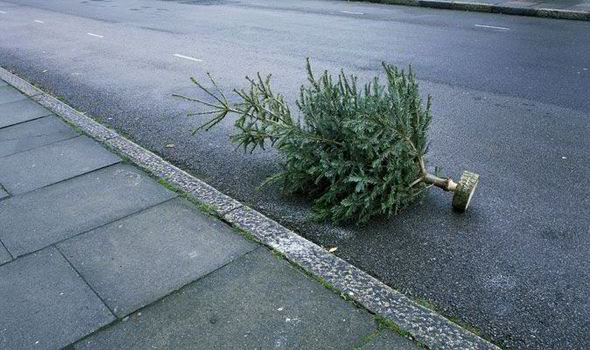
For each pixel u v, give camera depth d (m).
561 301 3.34
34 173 5.18
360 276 3.48
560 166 5.25
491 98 7.44
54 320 3.17
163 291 3.38
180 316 3.16
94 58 10.80
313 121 4.32
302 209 4.52
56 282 3.51
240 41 12.08
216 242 3.91
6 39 13.39
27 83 8.52
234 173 5.29
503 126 6.37
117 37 13.21
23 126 6.55
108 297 3.35
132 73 9.42
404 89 4.21
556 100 7.27
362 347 2.89
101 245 3.92
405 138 4.16
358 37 12.06
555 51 10.05
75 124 6.52
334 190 4.22
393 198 4.14
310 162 4.34
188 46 11.69
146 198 4.61
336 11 16.44
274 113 4.63
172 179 4.93
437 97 7.54
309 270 3.54
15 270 3.66
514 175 5.08
